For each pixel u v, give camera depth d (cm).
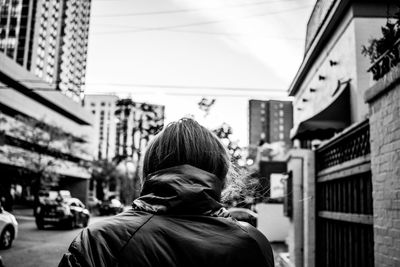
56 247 1232
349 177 586
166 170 125
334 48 1130
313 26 1273
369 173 494
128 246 108
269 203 1794
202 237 112
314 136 973
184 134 132
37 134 3781
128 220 114
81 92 1348
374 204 435
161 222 113
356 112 933
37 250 1162
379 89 414
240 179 158
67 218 1909
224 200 156
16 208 4478
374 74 454
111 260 106
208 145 133
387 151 402
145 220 114
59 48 7775
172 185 118
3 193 3058
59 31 7819
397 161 376
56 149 3919
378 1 970
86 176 6819
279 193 1800
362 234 523
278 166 1981
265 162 2000
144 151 140
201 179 122
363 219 502
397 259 371
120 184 7112
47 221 1895
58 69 7681
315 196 809
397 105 379
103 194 7744
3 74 5278
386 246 398
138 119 2000
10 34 6544
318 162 815
